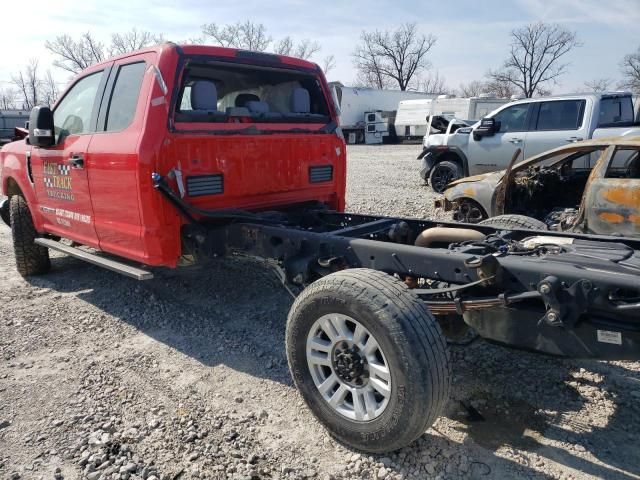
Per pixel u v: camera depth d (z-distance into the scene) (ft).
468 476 8.90
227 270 20.25
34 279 19.99
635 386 11.53
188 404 11.29
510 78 227.81
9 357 13.61
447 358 8.73
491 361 12.72
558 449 9.53
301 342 10.11
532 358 12.84
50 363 13.26
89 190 15.14
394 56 236.22
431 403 8.50
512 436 9.93
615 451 9.44
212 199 14.06
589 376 11.97
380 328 8.71
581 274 8.42
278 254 12.56
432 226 14.24
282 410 11.08
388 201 36.42
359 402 9.41
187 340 14.51
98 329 15.31
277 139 15.29
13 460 9.55
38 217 18.65
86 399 11.53
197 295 17.87
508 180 22.02
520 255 10.46
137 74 13.84
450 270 9.77
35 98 177.06
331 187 17.44
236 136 14.26
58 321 15.94
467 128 39.70
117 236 14.55
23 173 18.75
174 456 9.59
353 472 9.11
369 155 85.35
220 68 15.17
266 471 9.21
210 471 9.20
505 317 9.46
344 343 9.52
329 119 17.28
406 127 117.08
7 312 16.67
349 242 11.16
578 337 8.72
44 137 16.21
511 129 35.63
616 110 33.09
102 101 14.96
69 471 9.27
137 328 15.38
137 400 11.48
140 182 12.96
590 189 18.54
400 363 8.50
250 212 14.64
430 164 41.83
